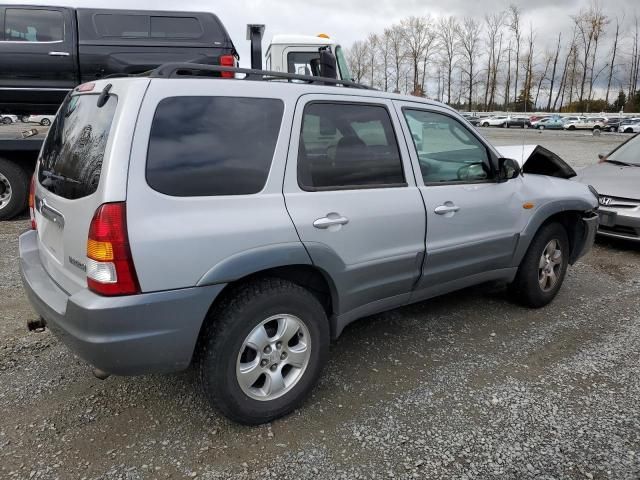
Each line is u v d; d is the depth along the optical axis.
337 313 2.95
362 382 3.12
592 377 3.19
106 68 7.50
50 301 2.45
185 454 2.46
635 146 7.37
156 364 2.32
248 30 8.96
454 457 2.46
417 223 3.20
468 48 72.38
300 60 9.25
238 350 2.50
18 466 2.35
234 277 2.41
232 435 2.61
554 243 4.30
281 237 2.55
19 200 6.74
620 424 2.71
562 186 4.33
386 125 3.16
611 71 68.19
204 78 2.50
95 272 2.19
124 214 2.16
